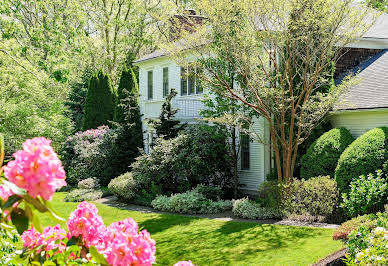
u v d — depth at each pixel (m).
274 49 12.87
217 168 16.45
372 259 5.26
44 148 2.07
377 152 11.66
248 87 13.45
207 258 9.30
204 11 12.74
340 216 11.74
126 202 17.38
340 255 8.36
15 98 22.61
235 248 9.89
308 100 14.12
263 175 16.36
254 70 13.12
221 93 13.75
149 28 36.22
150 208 15.88
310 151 14.04
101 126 24.72
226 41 12.62
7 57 20.00
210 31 13.51
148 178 16.98
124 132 22.38
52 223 12.30
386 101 13.11
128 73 24.08
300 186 12.66
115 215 14.71
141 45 35.72
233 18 12.55
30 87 22.64
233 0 12.55
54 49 14.91
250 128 15.70
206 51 13.77
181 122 20.22
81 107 30.27
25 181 1.98
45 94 24.25
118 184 17.20
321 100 12.62
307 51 12.48
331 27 12.19
